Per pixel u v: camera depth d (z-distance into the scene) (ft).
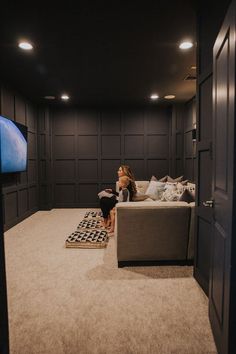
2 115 13.24
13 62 11.14
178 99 18.12
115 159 20.48
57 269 8.90
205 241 7.23
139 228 8.70
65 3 6.90
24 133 15.38
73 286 7.68
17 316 6.22
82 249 10.91
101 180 20.49
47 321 6.03
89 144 20.36
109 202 13.58
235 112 3.97
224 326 4.38
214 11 6.33
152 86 14.96
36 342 5.35
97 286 7.68
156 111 20.35
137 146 20.45
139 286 7.67
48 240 12.19
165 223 8.69
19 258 9.95
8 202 14.11
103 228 13.44
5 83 13.64
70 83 14.21
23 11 7.27
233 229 4.01
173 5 7.12
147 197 12.80
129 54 10.41
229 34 4.26
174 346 5.23
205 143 7.05
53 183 20.34
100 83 14.29
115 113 20.30
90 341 5.37
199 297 7.07
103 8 7.17
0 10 7.20
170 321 6.02
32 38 8.96
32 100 17.97
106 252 10.53
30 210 17.71
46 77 13.16
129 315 6.25
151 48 9.85
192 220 8.79
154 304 6.72
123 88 15.30
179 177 18.25
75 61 11.07
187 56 10.66
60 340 5.41
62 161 20.36
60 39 9.05
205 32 7.01
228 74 4.34
